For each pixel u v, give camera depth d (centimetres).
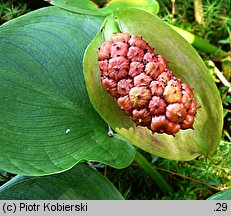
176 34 16
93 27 18
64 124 16
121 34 16
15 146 15
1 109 16
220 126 16
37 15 17
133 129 16
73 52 17
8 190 16
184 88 15
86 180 17
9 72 16
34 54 17
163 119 15
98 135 17
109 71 15
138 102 15
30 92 16
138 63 15
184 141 16
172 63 16
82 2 18
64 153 15
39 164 15
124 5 18
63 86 17
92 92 16
